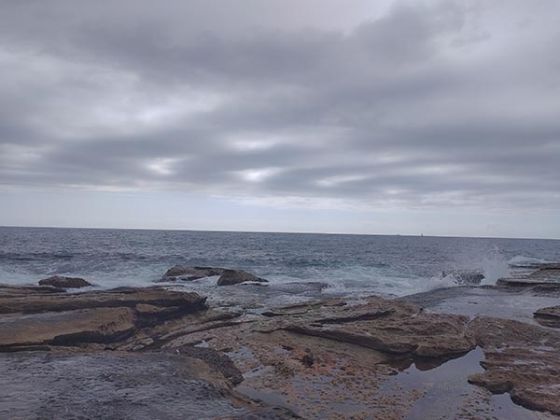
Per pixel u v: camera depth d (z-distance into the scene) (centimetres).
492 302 1764
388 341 1061
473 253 5616
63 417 555
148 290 1683
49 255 3562
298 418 609
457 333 1167
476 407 745
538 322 1374
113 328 1184
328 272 3070
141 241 7069
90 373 746
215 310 1573
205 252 4941
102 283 2181
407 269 3316
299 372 897
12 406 587
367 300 1722
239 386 813
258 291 2114
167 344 1145
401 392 810
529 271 3212
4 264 2934
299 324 1209
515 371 905
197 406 625
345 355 1025
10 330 1049
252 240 8894
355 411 716
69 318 1184
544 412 721
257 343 1101
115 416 569
